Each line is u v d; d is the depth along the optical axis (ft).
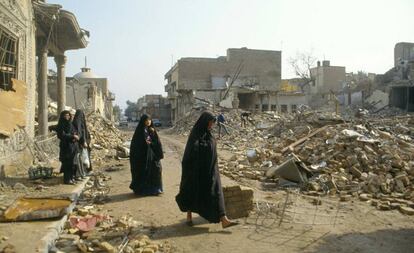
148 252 17.12
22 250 15.37
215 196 20.54
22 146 34.60
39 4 41.22
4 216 19.24
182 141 86.48
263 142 72.79
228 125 98.17
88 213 22.91
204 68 169.99
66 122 29.89
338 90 204.13
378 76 179.52
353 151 39.06
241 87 157.07
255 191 31.35
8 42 33.53
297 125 78.59
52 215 19.74
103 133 75.05
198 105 138.51
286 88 195.72
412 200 28.68
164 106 235.40
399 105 148.97
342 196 29.17
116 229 20.31
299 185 33.24
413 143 50.60
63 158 29.58
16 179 30.50
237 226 21.39
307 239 19.62
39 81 50.96
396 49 197.36
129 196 28.58
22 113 35.22
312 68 220.23
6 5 31.76
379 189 31.19
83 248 16.96
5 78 33.04
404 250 18.48
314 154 41.96
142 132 28.81
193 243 18.74
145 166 28.71
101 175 36.14
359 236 20.39
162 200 27.37
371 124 64.23
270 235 20.07
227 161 48.60
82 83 125.59
